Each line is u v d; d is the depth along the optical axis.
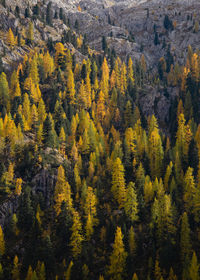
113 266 70.56
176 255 72.50
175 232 77.94
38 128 111.62
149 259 70.69
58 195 87.44
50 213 89.25
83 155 112.38
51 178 95.44
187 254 68.25
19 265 75.25
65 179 96.12
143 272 71.06
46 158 100.31
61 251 79.38
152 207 81.56
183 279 65.69
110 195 95.44
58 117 123.88
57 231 83.88
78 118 132.62
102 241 80.19
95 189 92.56
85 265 70.56
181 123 126.00
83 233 81.56
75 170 97.06
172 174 98.56
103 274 72.38
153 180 102.94
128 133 113.69
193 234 79.75
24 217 83.81
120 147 115.56
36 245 77.19
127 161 105.56
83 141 112.38
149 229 79.75
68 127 123.19
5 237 81.75
